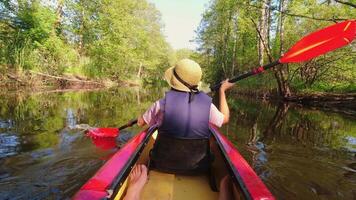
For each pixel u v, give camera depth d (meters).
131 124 4.71
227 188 2.22
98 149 4.26
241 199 1.99
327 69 15.94
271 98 17.59
